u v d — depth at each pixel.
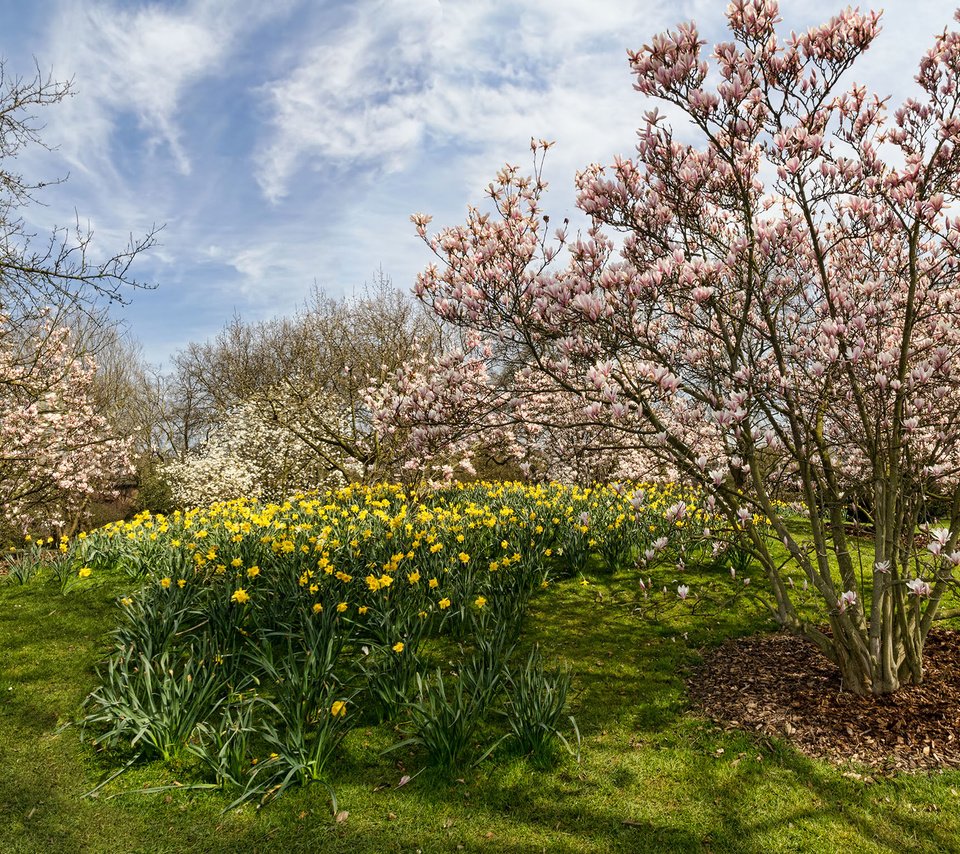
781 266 5.21
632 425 4.82
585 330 4.43
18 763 4.24
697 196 4.55
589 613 6.80
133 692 4.33
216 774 3.93
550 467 14.94
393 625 5.46
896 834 3.42
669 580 7.74
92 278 7.59
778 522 4.66
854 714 4.53
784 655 5.69
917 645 4.84
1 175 7.77
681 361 4.91
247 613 6.04
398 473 13.38
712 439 5.57
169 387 30.22
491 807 3.72
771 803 3.71
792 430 4.59
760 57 4.26
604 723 4.64
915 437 4.73
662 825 3.55
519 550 7.54
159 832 3.57
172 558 7.25
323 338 18.16
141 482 20.78
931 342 4.74
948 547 4.50
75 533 18.19
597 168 5.91
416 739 4.06
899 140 4.65
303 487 16.84
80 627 6.38
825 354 4.20
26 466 12.22
